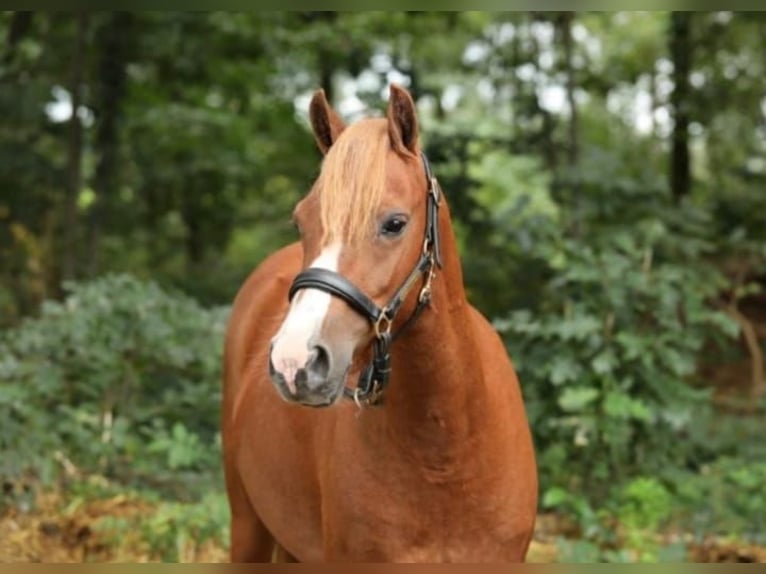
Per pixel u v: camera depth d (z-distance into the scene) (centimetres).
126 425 680
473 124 1419
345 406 309
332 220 261
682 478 684
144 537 567
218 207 1444
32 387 680
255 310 414
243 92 1341
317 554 346
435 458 295
